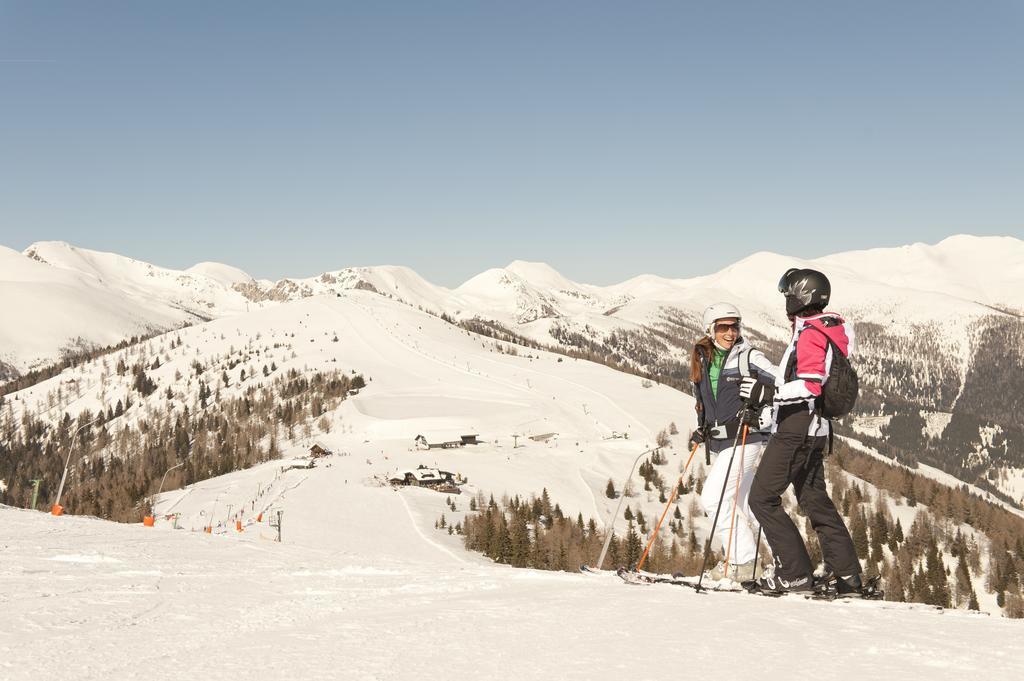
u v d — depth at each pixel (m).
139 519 131.38
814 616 4.62
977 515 153.88
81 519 15.86
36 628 4.86
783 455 5.86
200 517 133.38
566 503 158.25
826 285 5.93
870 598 5.65
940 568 115.38
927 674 3.06
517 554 104.69
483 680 3.17
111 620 5.21
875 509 154.88
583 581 6.93
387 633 4.36
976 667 3.19
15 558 9.01
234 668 3.58
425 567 9.00
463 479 173.62
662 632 4.09
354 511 140.50
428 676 3.29
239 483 166.38
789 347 6.07
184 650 4.12
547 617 4.71
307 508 140.88
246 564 9.32
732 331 6.47
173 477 179.00
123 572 8.12
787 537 5.85
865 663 3.29
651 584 6.57
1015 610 107.12
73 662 3.83
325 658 3.73
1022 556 121.31
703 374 6.59
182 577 7.88
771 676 3.06
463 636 4.19
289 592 6.74
